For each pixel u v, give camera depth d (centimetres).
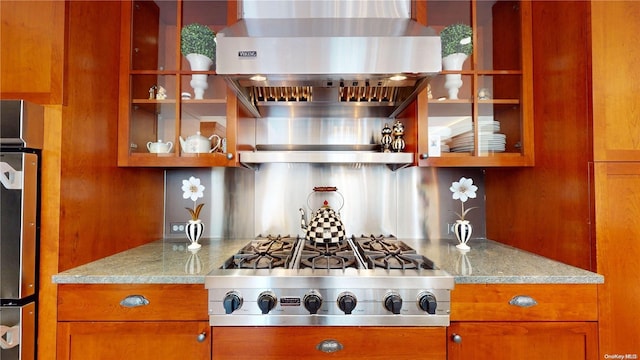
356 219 167
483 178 168
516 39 135
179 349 98
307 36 107
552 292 98
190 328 98
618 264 100
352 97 156
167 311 98
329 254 119
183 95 135
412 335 96
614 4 102
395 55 106
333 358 96
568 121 110
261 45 106
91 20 113
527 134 129
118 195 129
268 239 153
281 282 96
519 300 98
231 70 106
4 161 92
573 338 98
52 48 100
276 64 106
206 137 138
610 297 99
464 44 133
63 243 100
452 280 95
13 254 92
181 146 135
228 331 97
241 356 96
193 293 98
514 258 120
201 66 135
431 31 112
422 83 118
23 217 93
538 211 126
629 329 98
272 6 131
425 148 132
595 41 101
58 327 97
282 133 169
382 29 114
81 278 97
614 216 101
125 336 98
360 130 169
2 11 101
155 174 158
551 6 119
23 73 100
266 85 126
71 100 104
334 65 106
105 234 121
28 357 94
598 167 101
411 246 145
